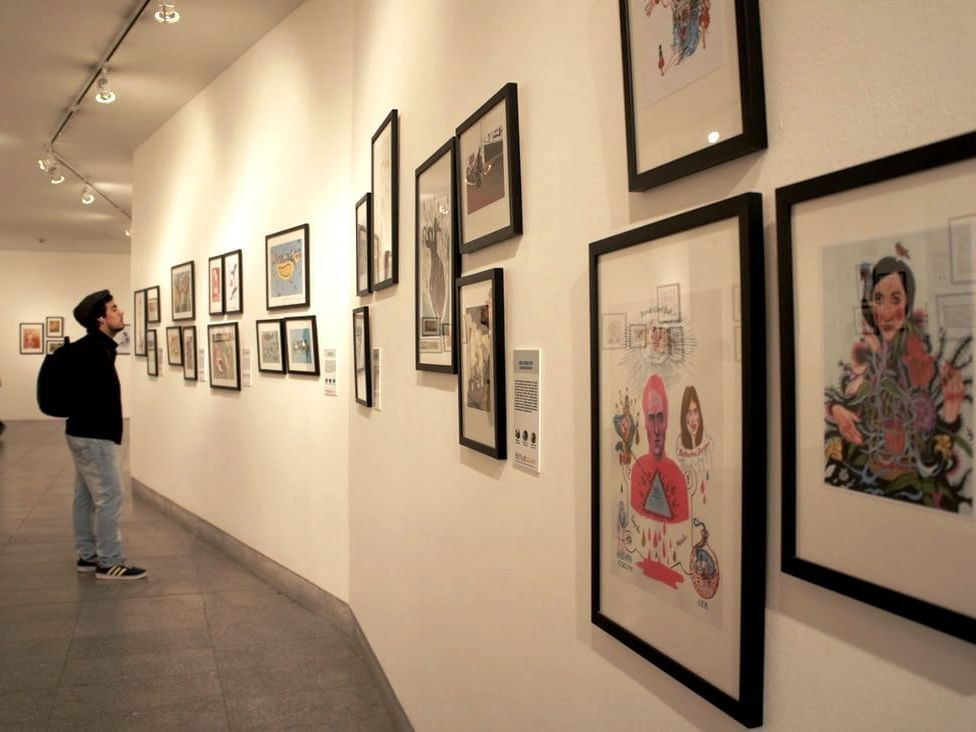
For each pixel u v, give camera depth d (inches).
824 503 33.7
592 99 56.1
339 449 153.4
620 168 52.4
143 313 291.3
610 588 52.9
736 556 39.6
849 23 32.8
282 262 175.6
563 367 61.1
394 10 115.6
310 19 163.6
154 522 251.4
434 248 93.7
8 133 269.3
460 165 82.6
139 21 177.0
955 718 28.2
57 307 583.8
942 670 28.7
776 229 36.1
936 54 28.8
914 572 29.3
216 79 215.8
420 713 101.3
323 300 159.2
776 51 37.1
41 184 349.4
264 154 186.9
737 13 38.4
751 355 37.6
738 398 39.3
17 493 293.3
